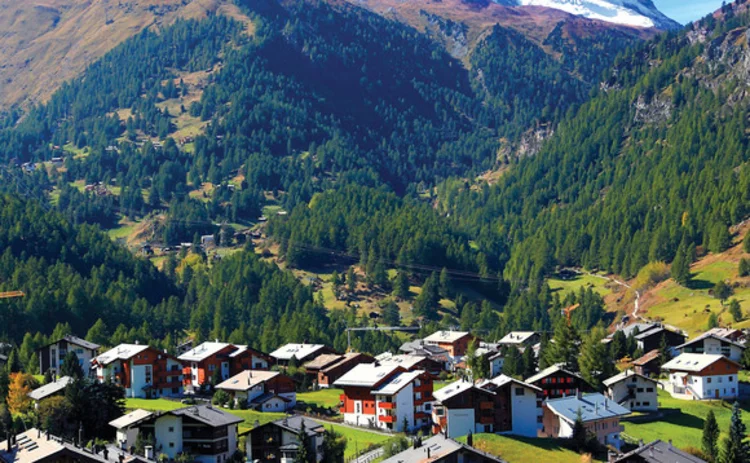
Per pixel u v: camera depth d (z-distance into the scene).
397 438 144.38
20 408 158.38
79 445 124.44
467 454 121.06
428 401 171.50
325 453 137.12
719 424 177.75
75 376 163.00
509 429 156.88
